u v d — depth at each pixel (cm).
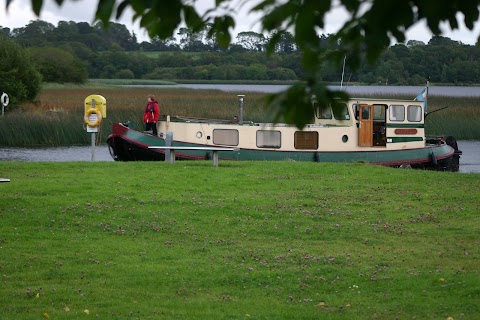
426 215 4034
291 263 3069
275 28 931
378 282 2780
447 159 7600
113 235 3534
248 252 3241
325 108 970
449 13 948
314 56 950
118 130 6894
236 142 6981
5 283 2727
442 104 15875
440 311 2412
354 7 877
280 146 7019
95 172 5225
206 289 2698
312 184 4953
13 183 4666
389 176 5381
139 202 4197
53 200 4166
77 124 10850
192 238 3503
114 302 2517
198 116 12988
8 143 10569
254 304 2520
